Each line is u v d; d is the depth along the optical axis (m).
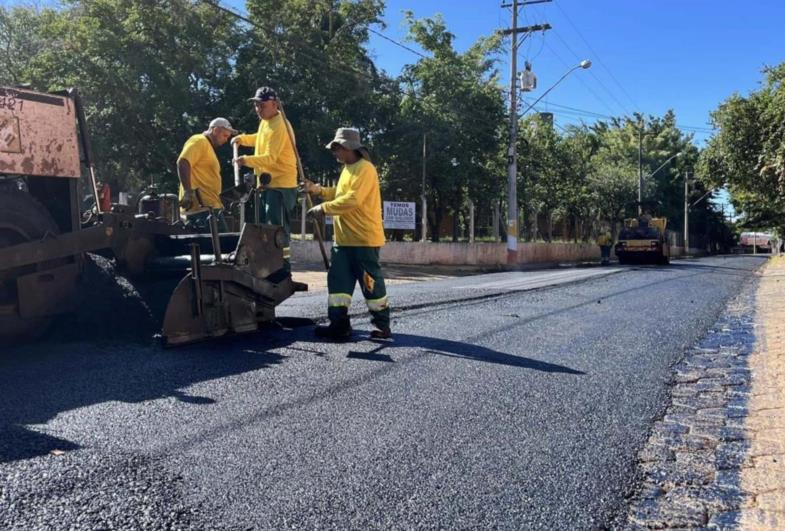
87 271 5.80
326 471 3.19
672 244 49.91
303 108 22.03
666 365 5.79
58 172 5.64
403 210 22.70
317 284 13.10
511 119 25.73
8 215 5.30
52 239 5.50
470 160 26.80
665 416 4.29
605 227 41.09
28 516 2.63
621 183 44.69
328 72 22.75
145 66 19.83
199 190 6.32
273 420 3.87
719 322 8.70
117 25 20.08
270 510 2.78
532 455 3.49
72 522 2.60
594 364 5.64
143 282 6.20
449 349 5.93
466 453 3.48
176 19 20.72
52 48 21.25
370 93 24.20
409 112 25.50
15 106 5.33
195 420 3.81
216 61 21.64
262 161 6.45
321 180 22.83
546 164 33.97
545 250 29.91
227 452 3.37
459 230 38.22
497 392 4.62
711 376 5.44
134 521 2.63
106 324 5.75
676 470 3.38
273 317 6.54
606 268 24.25
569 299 10.48
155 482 2.99
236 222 8.20
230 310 5.97
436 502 2.91
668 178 62.31
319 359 5.34
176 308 5.49
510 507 2.89
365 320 7.39
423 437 3.69
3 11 23.45
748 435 3.93
